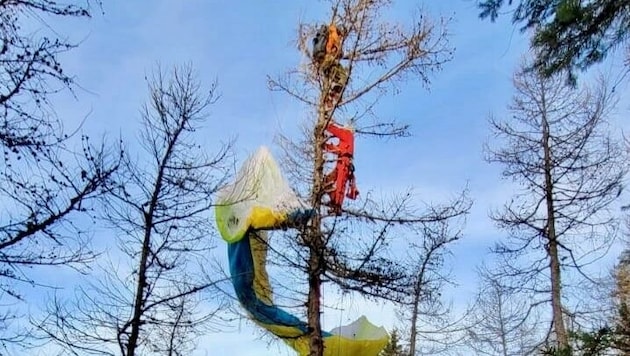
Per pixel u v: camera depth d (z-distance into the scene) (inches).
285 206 455.8
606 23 274.1
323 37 529.3
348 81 519.2
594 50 285.1
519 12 296.5
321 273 462.6
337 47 521.7
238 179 466.9
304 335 465.7
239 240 460.8
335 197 491.8
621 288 697.6
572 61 289.0
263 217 455.5
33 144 254.5
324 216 488.4
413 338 779.4
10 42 249.3
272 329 469.4
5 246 253.1
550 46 288.7
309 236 457.7
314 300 465.1
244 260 462.3
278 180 465.7
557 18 274.5
